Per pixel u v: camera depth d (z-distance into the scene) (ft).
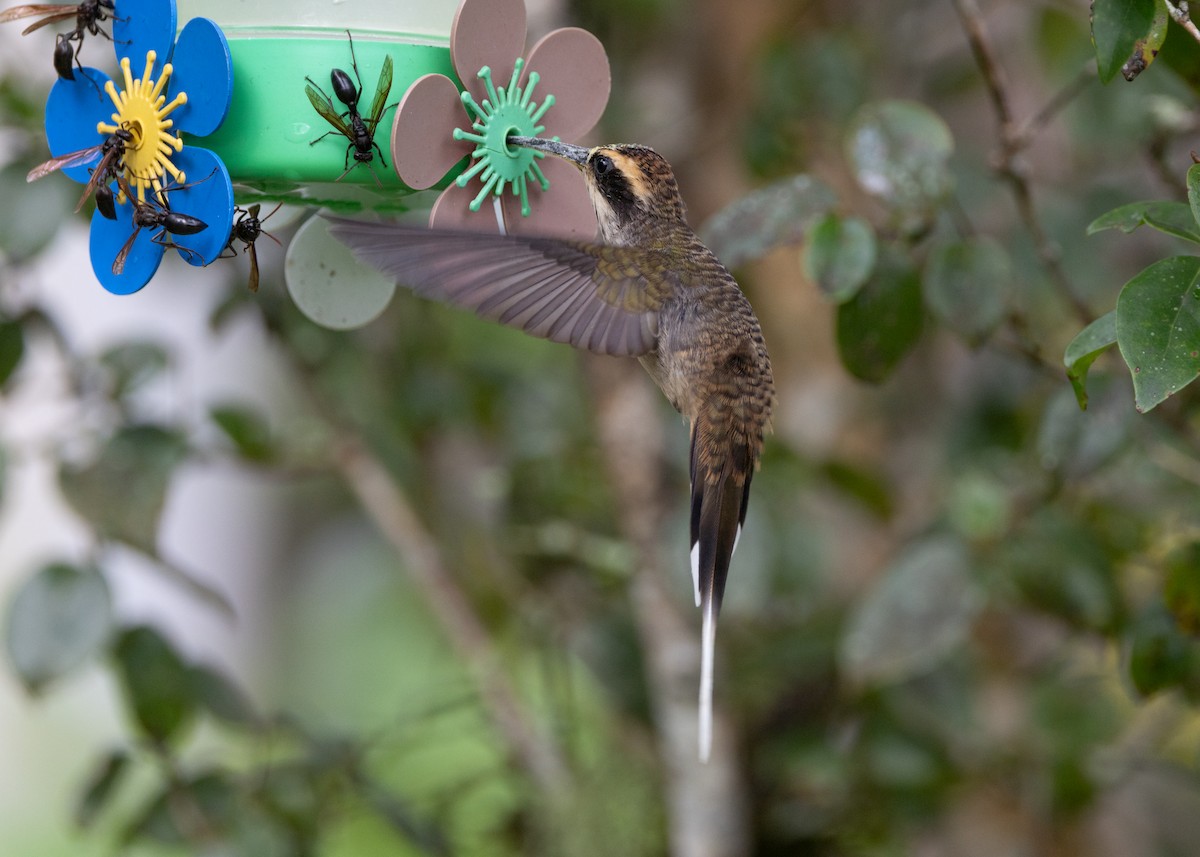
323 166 18.20
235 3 18.62
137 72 18.21
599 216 22.38
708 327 22.70
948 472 31.22
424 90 18.13
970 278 22.06
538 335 19.35
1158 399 14.37
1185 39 19.66
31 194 24.52
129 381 25.30
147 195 17.95
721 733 29.86
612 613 33.01
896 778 28.60
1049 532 25.55
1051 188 31.53
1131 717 31.30
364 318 21.48
